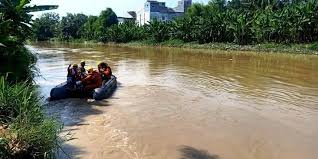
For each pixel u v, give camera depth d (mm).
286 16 45438
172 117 10703
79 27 92188
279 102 12969
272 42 47844
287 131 9547
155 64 26000
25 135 6332
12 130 6617
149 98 13352
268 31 47219
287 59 30828
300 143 8664
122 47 55250
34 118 7383
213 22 53562
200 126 9844
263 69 22953
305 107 12227
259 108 12008
